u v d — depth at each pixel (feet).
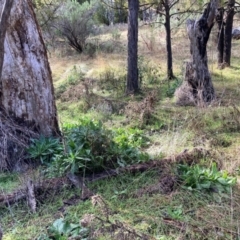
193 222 8.68
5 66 12.66
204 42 20.04
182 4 32.86
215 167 10.89
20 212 9.62
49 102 13.74
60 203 9.87
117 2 31.96
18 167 12.38
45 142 12.94
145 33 42.47
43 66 13.44
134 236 8.02
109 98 22.53
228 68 29.55
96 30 42.91
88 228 8.41
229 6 28.63
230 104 17.85
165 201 9.62
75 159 11.02
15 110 13.06
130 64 23.24
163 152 13.15
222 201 9.70
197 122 15.57
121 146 12.62
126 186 10.55
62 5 40.04
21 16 12.71
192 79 20.36
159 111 18.89
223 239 8.07
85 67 31.12
